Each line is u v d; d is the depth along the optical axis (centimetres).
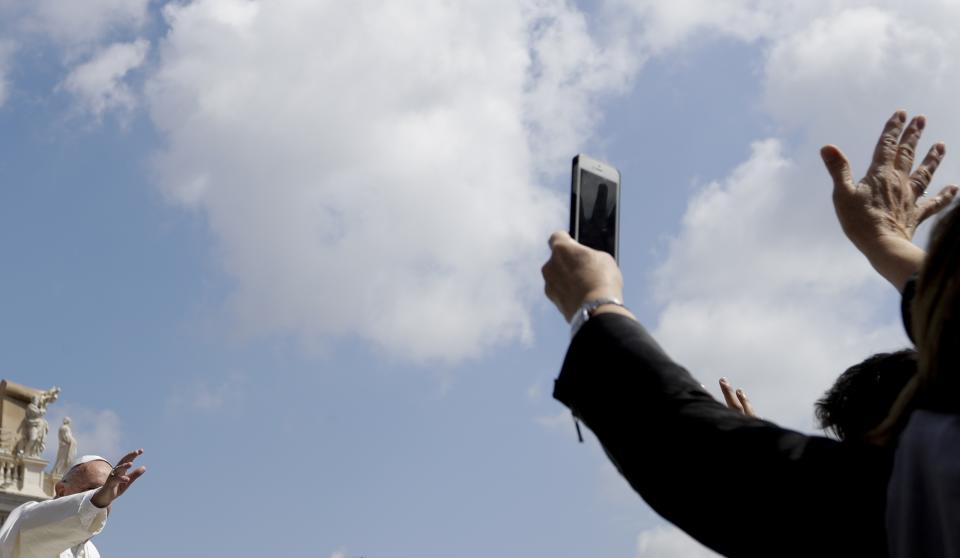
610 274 297
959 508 208
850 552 231
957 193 367
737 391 469
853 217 354
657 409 258
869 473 236
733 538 244
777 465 243
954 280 228
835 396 341
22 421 2623
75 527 1273
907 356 329
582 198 325
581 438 280
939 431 221
